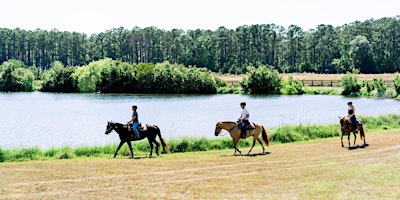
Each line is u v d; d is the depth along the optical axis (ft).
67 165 69.77
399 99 259.19
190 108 210.79
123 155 84.23
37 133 133.49
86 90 355.56
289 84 324.60
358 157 74.33
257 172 62.64
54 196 49.60
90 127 147.02
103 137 126.31
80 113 190.60
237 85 358.84
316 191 50.88
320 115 178.40
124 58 650.84
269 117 172.45
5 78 376.89
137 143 91.76
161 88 339.36
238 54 631.56
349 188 51.90
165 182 56.54
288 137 104.78
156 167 67.56
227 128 82.48
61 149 84.69
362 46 520.01
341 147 89.20
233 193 50.85
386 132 115.44
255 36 654.12
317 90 315.37
